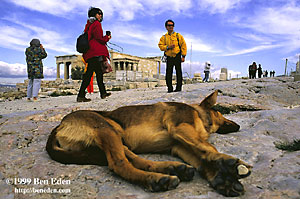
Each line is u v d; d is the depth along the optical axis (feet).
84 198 6.14
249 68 74.02
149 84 77.00
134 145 8.65
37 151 9.52
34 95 29.63
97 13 21.47
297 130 11.10
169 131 8.21
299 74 35.04
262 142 9.78
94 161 7.95
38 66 29.43
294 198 5.38
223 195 5.93
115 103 20.24
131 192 6.37
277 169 6.87
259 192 5.87
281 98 21.74
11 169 7.76
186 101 20.51
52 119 15.49
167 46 26.58
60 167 7.82
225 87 25.70
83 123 8.30
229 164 6.07
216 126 10.80
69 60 197.98
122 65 175.32
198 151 7.14
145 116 8.91
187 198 5.83
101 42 21.72
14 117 14.92
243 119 14.30
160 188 6.28
